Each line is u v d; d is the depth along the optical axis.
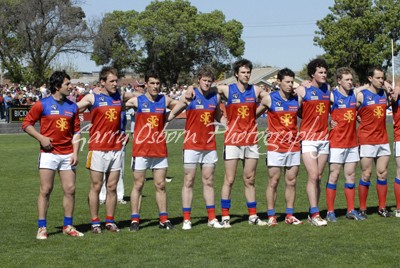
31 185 15.22
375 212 11.11
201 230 9.70
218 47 77.88
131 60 76.00
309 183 10.09
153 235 9.38
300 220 10.45
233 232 9.51
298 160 10.05
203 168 9.98
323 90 10.12
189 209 9.88
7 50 62.47
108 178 9.71
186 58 77.88
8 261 7.90
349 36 71.38
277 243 8.70
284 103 9.95
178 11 76.75
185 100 9.77
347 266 7.52
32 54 58.25
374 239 8.85
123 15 76.62
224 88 9.98
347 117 10.25
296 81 65.81
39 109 9.11
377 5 73.19
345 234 9.23
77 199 13.03
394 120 10.65
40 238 9.16
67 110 9.21
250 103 9.93
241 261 7.78
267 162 10.05
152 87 9.70
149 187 14.65
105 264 7.73
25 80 62.22
